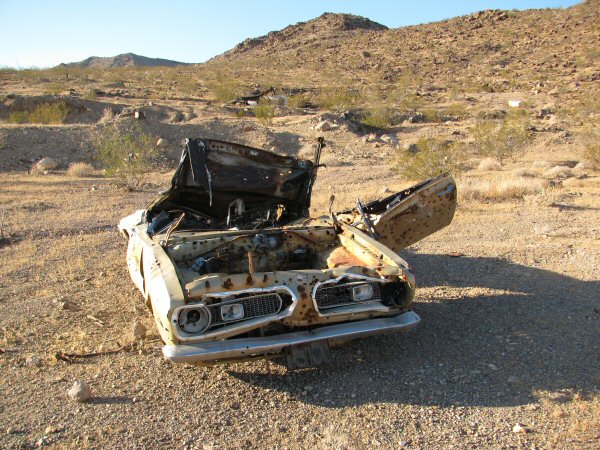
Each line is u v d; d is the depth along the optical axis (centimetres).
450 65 8194
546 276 686
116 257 881
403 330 452
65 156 2556
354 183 1895
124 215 1327
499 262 762
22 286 735
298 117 3903
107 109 3597
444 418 380
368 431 369
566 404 388
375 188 1655
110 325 580
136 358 497
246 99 4884
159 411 405
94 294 688
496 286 657
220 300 418
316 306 430
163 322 414
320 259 557
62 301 652
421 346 500
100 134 2761
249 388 438
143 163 1989
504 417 377
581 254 779
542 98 5028
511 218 1090
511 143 2462
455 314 573
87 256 897
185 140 586
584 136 2808
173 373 466
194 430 379
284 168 643
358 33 13062
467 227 1026
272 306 432
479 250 837
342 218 644
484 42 9500
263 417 394
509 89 5928
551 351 473
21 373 472
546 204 1198
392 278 459
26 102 3600
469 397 406
